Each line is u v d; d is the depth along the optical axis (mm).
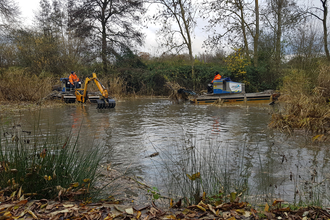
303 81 10344
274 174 3688
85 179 2930
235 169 3881
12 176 2912
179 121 8883
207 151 4906
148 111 12047
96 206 2537
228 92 14914
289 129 6891
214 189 3027
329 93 8391
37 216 2234
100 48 24578
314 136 6188
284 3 19672
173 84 18797
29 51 23219
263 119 9070
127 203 2783
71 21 24469
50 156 3205
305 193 3043
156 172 3809
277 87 19203
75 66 24156
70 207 2430
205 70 22594
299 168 3939
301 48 12961
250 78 20828
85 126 7863
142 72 24875
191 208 2451
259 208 2551
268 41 21109
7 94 15391
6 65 22812
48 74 21703
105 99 13250
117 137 6266
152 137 6254
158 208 2516
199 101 15469
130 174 3738
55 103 15141
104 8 24297
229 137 6188
